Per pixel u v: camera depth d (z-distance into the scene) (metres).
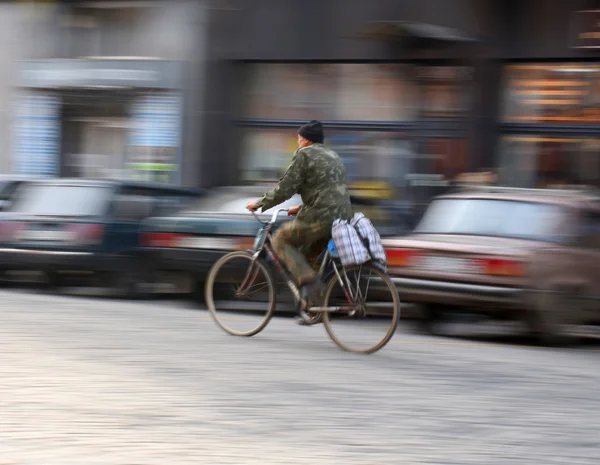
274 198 15.77
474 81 32.50
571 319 17.38
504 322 19.91
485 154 32.50
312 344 16.23
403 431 10.49
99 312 19.34
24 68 40.16
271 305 16.61
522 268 17.00
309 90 35.44
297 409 11.35
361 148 34.53
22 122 40.44
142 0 37.81
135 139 38.28
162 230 21.14
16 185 24.20
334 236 15.30
